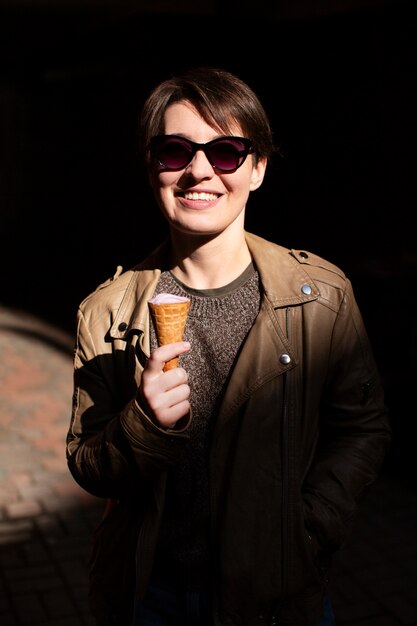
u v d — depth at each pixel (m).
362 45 9.61
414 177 9.16
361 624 3.78
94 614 1.95
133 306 1.87
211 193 1.72
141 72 11.35
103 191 13.05
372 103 9.61
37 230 14.67
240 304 1.82
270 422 1.74
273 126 10.76
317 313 1.79
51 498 5.09
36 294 11.35
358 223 10.00
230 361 1.79
